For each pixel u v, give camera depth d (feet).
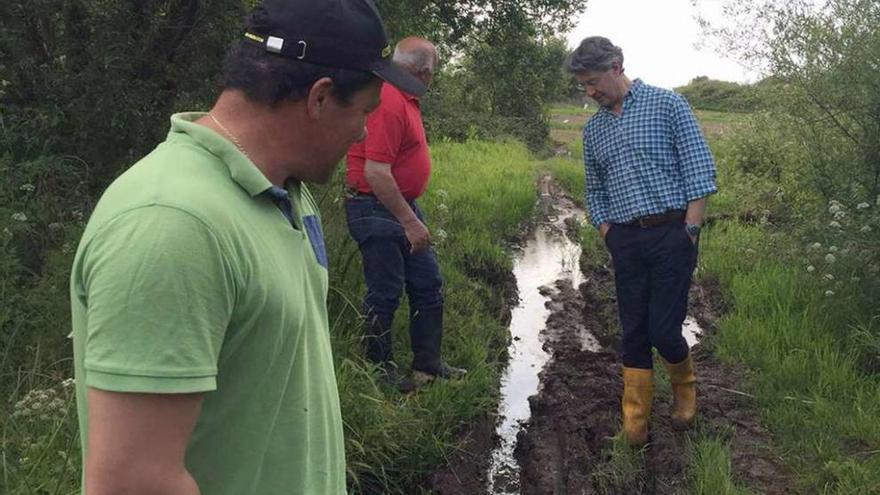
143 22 22.22
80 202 19.83
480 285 23.06
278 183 4.82
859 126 22.26
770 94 25.05
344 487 5.72
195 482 4.32
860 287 18.35
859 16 21.61
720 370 17.80
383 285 14.90
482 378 16.39
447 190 33.83
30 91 21.54
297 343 4.65
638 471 13.96
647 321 14.17
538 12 30.78
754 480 13.39
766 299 20.65
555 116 111.55
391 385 14.96
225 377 4.40
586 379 17.89
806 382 16.12
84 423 4.46
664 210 13.24
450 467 14.02
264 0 4.75
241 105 4.67
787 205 27.89
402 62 14.16
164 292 3.89
